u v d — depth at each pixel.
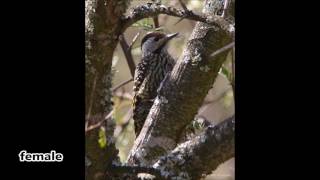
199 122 9.09
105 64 7.43
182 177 7.75
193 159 7.80
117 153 7.66
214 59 8.42
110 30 7.35
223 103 11.95
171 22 12.48
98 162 7.46
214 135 7.77
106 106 7.49
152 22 9.52
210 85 8.52
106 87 7.49
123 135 11.10
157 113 8.53
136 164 8.36
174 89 8.50
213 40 8.41
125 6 7.35
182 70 8.51
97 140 7.39
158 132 8.47
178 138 8.52
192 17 7.36
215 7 8.47
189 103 8.45
